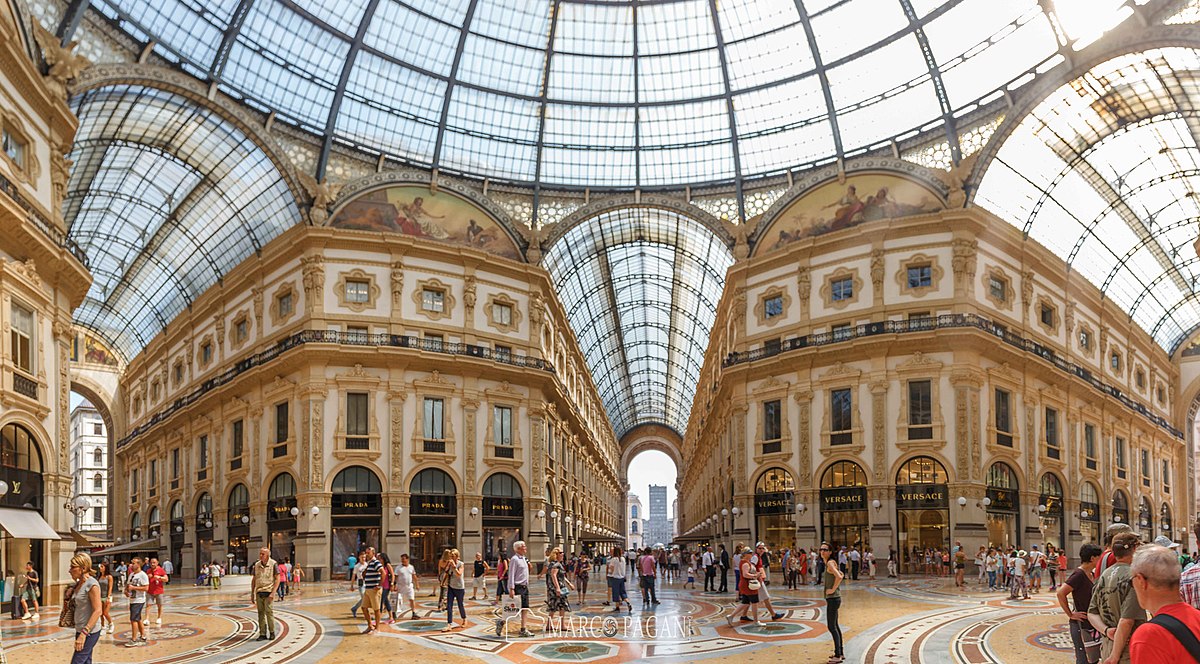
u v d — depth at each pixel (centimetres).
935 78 4194
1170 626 475
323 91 4262
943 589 3156
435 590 3366
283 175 4275
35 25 2806
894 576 3888
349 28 4097
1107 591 813
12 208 2366
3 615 2430
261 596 1894
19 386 2492
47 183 2750
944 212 4162
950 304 4138
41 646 1823
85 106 3738
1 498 2414
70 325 2895
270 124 4178
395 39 4259
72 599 1170
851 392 4234
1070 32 3694
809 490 4269
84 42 3378
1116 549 827
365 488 4234
